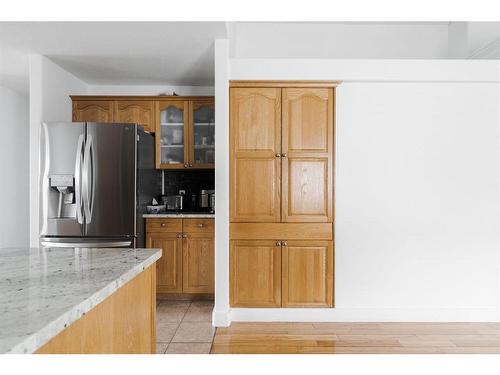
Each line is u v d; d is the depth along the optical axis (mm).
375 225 3385
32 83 3637
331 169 3357
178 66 4031
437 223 3389
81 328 1048
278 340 2914
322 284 3373
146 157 4004
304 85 3334
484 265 3389
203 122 4465
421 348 2756
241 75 3320
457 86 3365
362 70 3328
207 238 4027
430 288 3387
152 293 1729
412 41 4027
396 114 3363
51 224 3441
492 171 3387
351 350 2713
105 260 1471
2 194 4926
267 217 3361
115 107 4375
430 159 3377
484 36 3906
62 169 3439
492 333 3084
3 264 1392
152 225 4004
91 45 3404
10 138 5105
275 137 3354
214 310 3275
